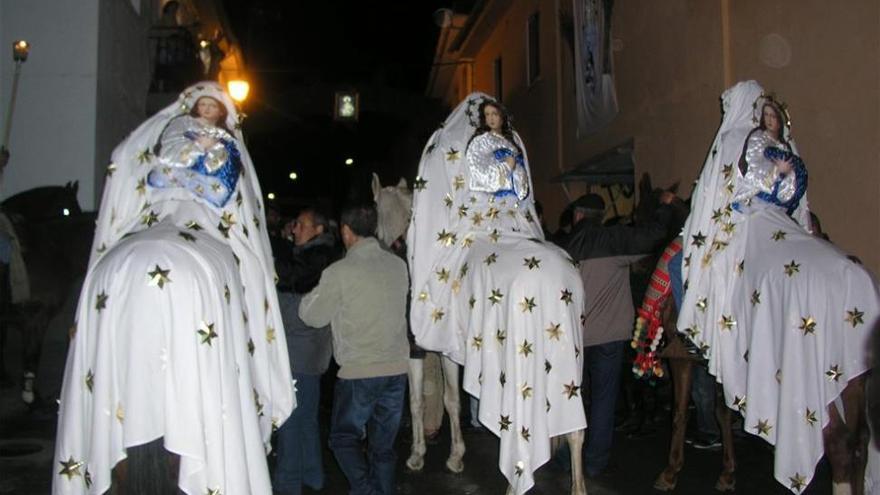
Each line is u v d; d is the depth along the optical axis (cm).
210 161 437
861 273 470
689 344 576
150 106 1480
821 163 763
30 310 783
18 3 1173
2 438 714
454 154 585
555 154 1648
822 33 763
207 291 373
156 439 357
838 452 466
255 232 459
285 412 453
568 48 1562
